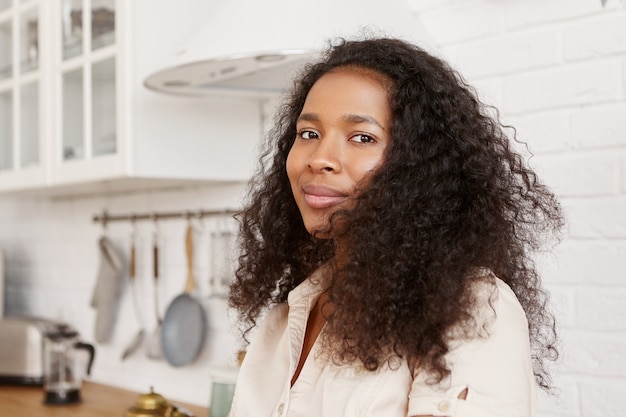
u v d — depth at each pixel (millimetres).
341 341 884
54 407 2273
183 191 2363
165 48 2002
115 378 2627
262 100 2086
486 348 794
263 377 1036
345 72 920
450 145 907
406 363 857
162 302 2453
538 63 1608
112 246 2590
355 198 890
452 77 957
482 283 837
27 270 3066
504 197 929
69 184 2217
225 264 2156
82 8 2133
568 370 1559
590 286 1530
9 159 2479
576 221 1550
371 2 1589
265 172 1190
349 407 855
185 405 2258
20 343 2566
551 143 1587
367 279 856
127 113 1948
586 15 1540
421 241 860
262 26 1477
